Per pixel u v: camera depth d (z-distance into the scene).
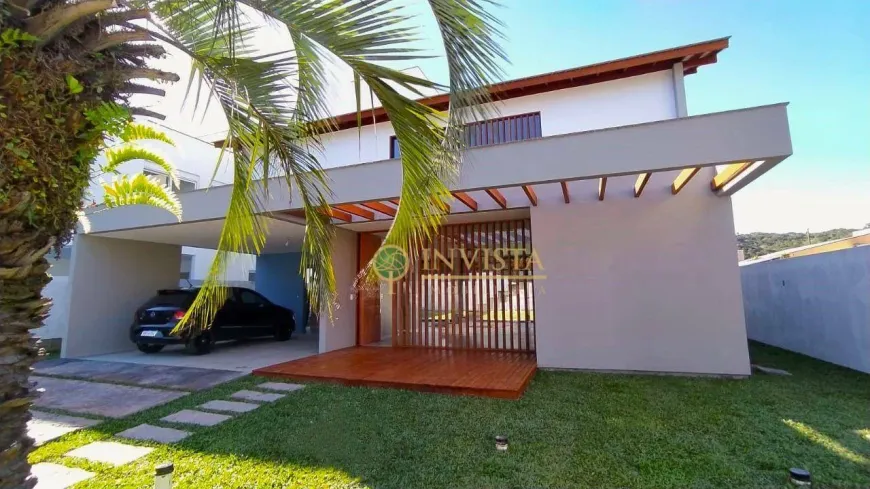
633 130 4.68
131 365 7.38
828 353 7.22
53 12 1.69
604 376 6.04
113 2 1.76
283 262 13.48
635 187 6.21
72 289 8.35
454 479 3.03
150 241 9.86
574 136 4.88
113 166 3.77
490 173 5.14
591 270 6.43
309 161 3.26
